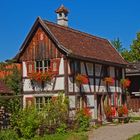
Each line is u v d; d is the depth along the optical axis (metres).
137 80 44.53
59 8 36.00
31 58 32.22
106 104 35.38
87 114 29.31
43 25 31.41
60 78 30.75
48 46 31.48
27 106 27.14
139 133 26.02
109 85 36.25
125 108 36.22
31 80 31.98
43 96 31.39
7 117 26.56
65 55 30.64
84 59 32.03
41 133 25.33
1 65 42.03
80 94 31.84
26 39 32.28
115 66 37.16
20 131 24.75
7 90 31.39
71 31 34.56
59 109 27.50
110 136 25.14
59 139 23.03
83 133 26.42
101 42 38.50
